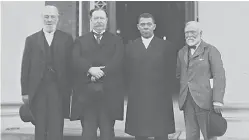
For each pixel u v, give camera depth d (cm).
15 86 447
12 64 450
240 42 417
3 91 446
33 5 458
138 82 308
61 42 315
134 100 309
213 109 292
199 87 289
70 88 329
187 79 296
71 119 305
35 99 313
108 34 307
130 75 313
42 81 311
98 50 299
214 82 286
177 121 423
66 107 326
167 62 314
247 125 389
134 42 318
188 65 297
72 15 484
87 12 482
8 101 443
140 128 304
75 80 312
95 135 299
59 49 312
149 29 308
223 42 424
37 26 454
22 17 456
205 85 289
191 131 299
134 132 307
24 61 316
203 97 288
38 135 313
